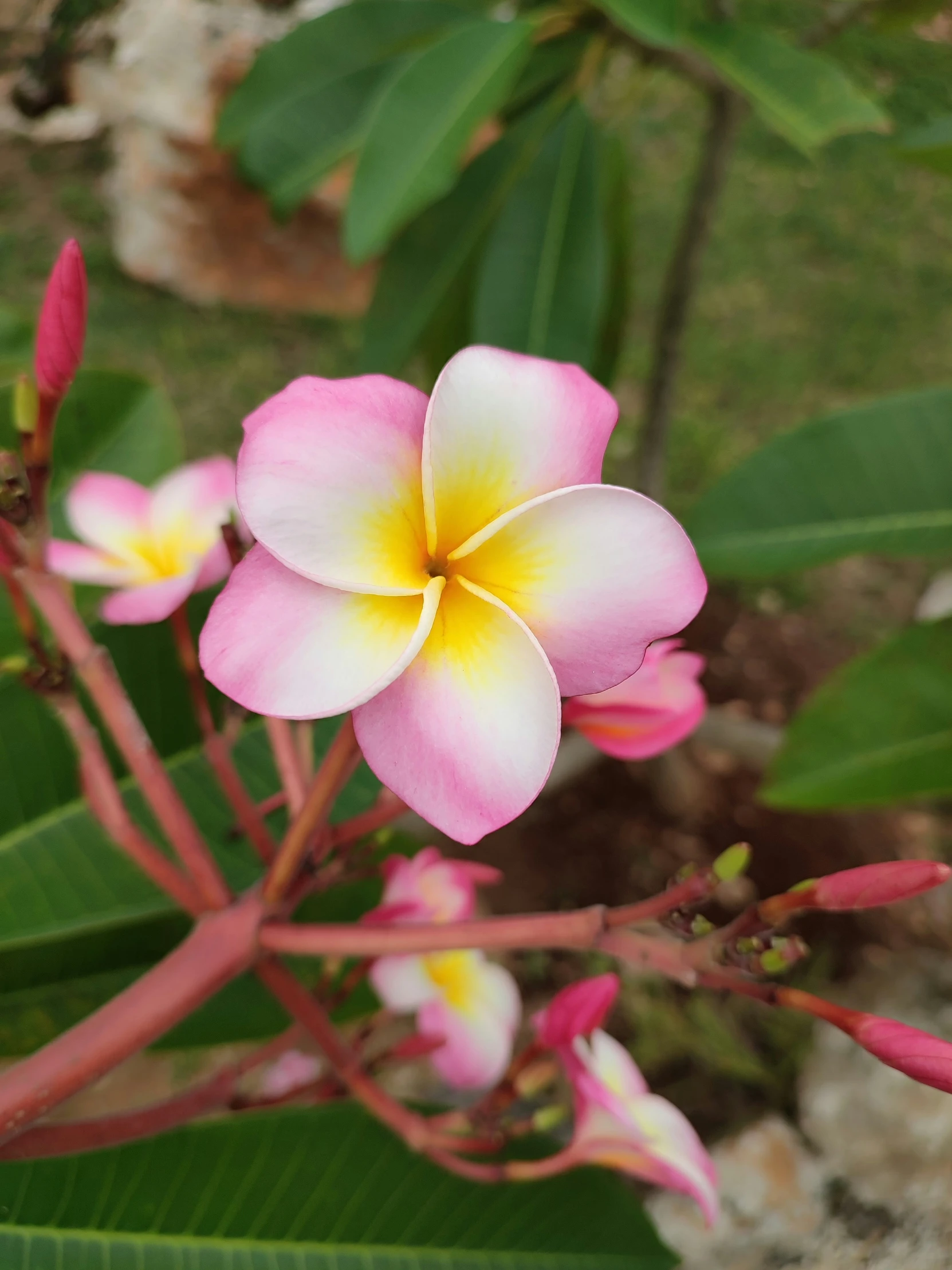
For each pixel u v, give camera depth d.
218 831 0.31
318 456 0.17
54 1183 0.25
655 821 0.90
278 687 0.17
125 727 0.22
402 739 0.17
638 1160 0.26
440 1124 0.26
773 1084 0.69
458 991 0.30
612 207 0.59
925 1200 0.59
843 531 0.47
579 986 0.24
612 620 0.18
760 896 0.86
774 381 1.28
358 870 0.28
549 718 0.17
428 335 0.63
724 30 0.45
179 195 1.26
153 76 1.16
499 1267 0.28
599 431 0.19
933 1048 0.18
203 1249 0.26
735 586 1.08
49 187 1.36
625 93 0.62
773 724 0.98
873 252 1.43
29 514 0.20
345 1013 0.32
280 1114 0.26
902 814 0.91
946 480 0.46
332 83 0.57
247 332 1.35
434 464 0.18
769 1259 0.60
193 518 0.30
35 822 0.29
